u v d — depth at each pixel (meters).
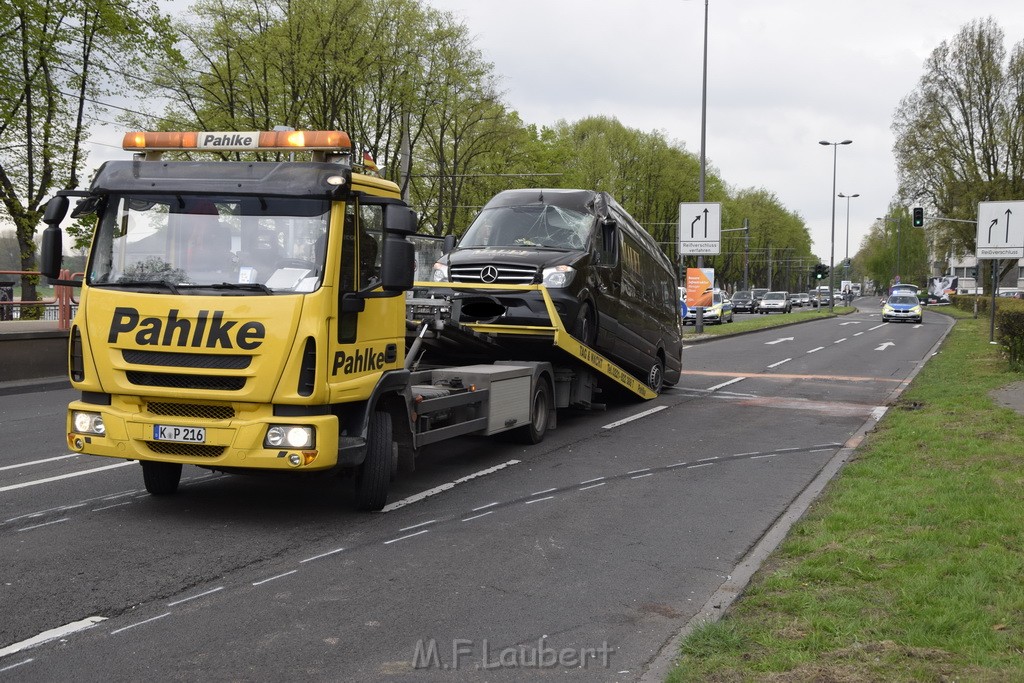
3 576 5.96
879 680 4.21
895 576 5.78
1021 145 58.75
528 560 6.55
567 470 9.95
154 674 4.47
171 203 7.18
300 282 6.97
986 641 4.64
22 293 19.50
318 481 9.05
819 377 21.30
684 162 79.25
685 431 12.93
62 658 4.66
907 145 63.25
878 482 8.91
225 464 6.91
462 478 9.42
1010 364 19.89
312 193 7.06
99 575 6.01
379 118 42.53
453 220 50.09
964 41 60.59
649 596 5.80
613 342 14.20
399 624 5.22
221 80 37.94
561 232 13.16
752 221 113.81
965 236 60.00
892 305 55.19
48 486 8.71
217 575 6.06
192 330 6.89
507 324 11.81
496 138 50.84
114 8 29.17
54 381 17.73
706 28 37.66
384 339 7.90
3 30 27.89
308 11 37.12
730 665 4.44
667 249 82.44
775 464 10.45
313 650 4.81
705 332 40.81
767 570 6.17
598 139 75.06
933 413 13.60
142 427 6.98
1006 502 7.67
